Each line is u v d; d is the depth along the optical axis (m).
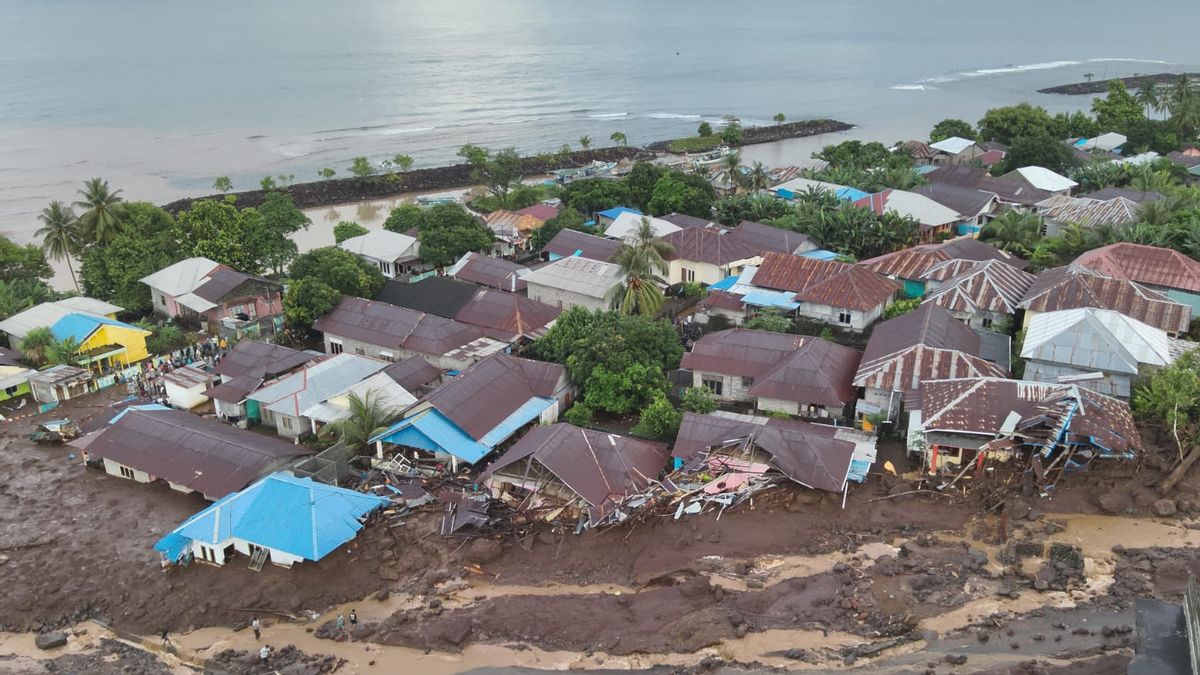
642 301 75.75
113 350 75.12
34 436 63.06
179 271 87.56
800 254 92.44
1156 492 48.88
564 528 49.81
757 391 60.66
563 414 65.56
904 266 81.38
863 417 58.53
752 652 40.53
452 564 48.09
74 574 48.19
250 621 44.94
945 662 38.84
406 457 57.94
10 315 82.56
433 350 71.12
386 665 41.56
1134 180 113.38
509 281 87.88
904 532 48.34
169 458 55.97
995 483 50.91
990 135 159.25
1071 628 40.44
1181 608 36.56
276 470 54.72
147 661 42.47
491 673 40.66
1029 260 86.19
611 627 43.00
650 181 124.81
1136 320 59.84
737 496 50.81
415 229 106.12
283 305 80.38
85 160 174.12
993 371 56.91
